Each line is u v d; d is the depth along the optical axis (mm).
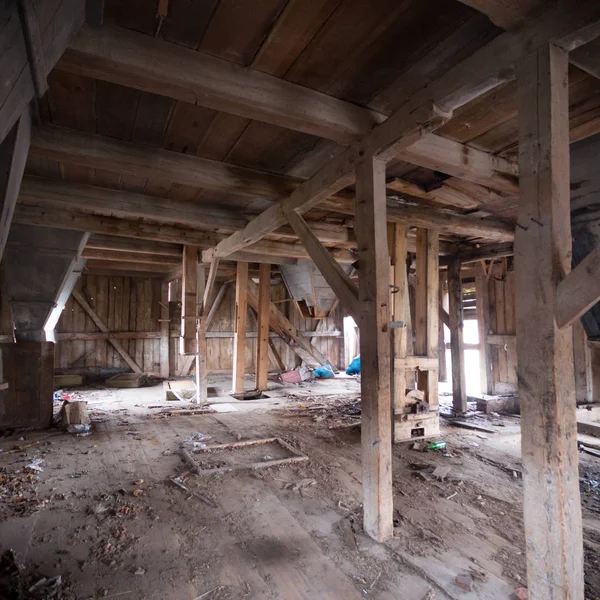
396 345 4523
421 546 2342
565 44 1603
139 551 2264
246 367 10461
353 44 1899
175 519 2635
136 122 2549
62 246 4848
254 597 1901
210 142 2840
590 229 3559
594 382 5336
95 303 9273
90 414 5684
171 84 1916
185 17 1725
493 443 4453
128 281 9586
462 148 2811
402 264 4590
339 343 11211
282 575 2066
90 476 3336
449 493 3094
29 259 4777
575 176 3219
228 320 10398
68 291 6531
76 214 4586
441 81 2010
